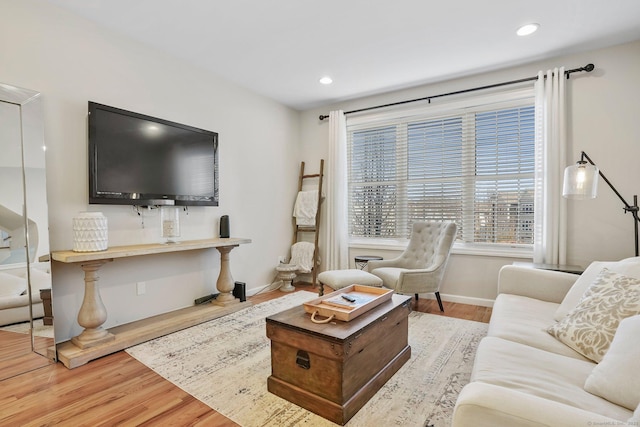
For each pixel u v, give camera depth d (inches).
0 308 83.4
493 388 33.6
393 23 103.0
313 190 186.9
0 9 84.1
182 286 129.0
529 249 135.1
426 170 157.6
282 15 99.0
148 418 63.9
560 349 57.9
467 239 147.8
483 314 128.0
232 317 124.2
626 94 114.4
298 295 157.9
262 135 166.7
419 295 153.8
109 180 101.9
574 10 95.5
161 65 121.0
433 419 63.1
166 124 118.3
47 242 90.0
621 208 115.2
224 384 76.2
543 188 125.3
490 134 142.4
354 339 63.7
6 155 84.7
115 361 87.8
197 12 97.4
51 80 93.2
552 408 30.1
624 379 39.7
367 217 174.7
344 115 174.4
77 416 64.4
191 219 132.3
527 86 131.7
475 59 127.4
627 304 55.1
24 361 84.7
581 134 121.1
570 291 73.8
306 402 66.3
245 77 145.1
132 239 112.5
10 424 61.9
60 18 94.9
